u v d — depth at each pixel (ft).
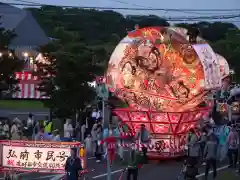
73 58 105.50
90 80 108.17
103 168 72.43
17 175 57.93
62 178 60.08
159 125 78.69
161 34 83.10
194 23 93.30
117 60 86.28
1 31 121.80
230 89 126.31
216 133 78.02
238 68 188.34
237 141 73.87
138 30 84.74
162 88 84.64
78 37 112.98
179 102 84.38
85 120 104.27
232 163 74.13
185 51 81.97
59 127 106.63
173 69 83.66
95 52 117.80
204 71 80.23
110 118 97.14
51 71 108.99
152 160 79.00
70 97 106.11
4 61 115.55
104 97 90.68
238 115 109.50
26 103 174.29
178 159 79.71
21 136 81.61
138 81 85.61
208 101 86.22
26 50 206.69
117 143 76.64
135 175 57.93
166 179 65.05
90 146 83.15
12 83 120.57
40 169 56.54
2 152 57.36
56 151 56.08
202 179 64.69
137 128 80.28
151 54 84.23
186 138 76.64
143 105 85.92
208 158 62.69
